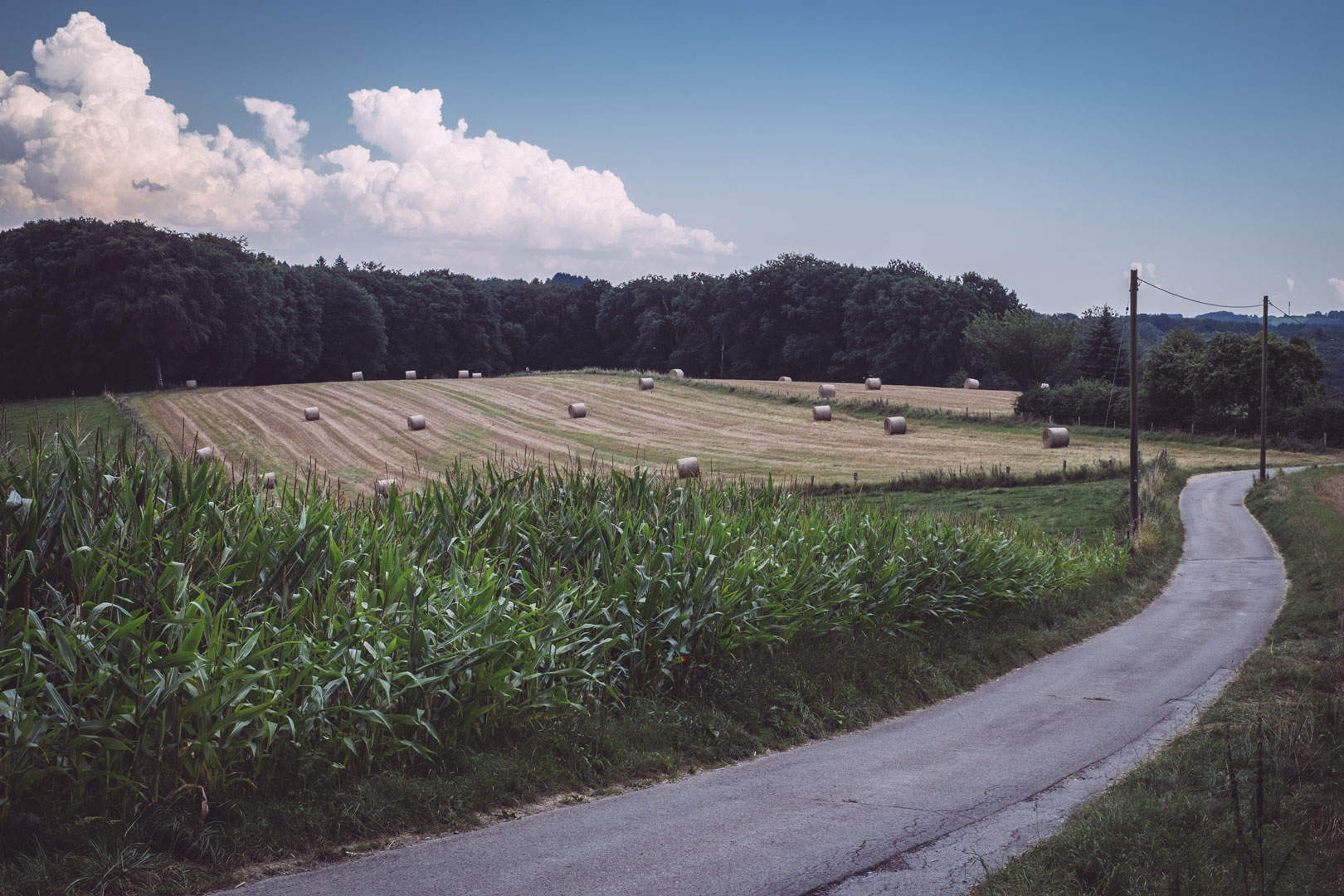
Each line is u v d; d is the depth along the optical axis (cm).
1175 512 3788
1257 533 3503
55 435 725
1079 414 5944
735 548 1148
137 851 512
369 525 866
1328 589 2023
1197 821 607
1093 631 1822
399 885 517
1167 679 1337
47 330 6669
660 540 1048
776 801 716
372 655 668
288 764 617
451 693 717
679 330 11919
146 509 681
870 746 923
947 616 1478
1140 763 812
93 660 565
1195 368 7250
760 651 1059
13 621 567
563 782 724
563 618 820
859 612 1260
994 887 512
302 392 6425
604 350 12469
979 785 777
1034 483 3928
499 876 538
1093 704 1155
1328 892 493
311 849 561
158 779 555
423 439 4800
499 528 1001
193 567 679
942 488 3856
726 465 4150
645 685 915
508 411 5762
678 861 573
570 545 1003
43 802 530
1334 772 698
